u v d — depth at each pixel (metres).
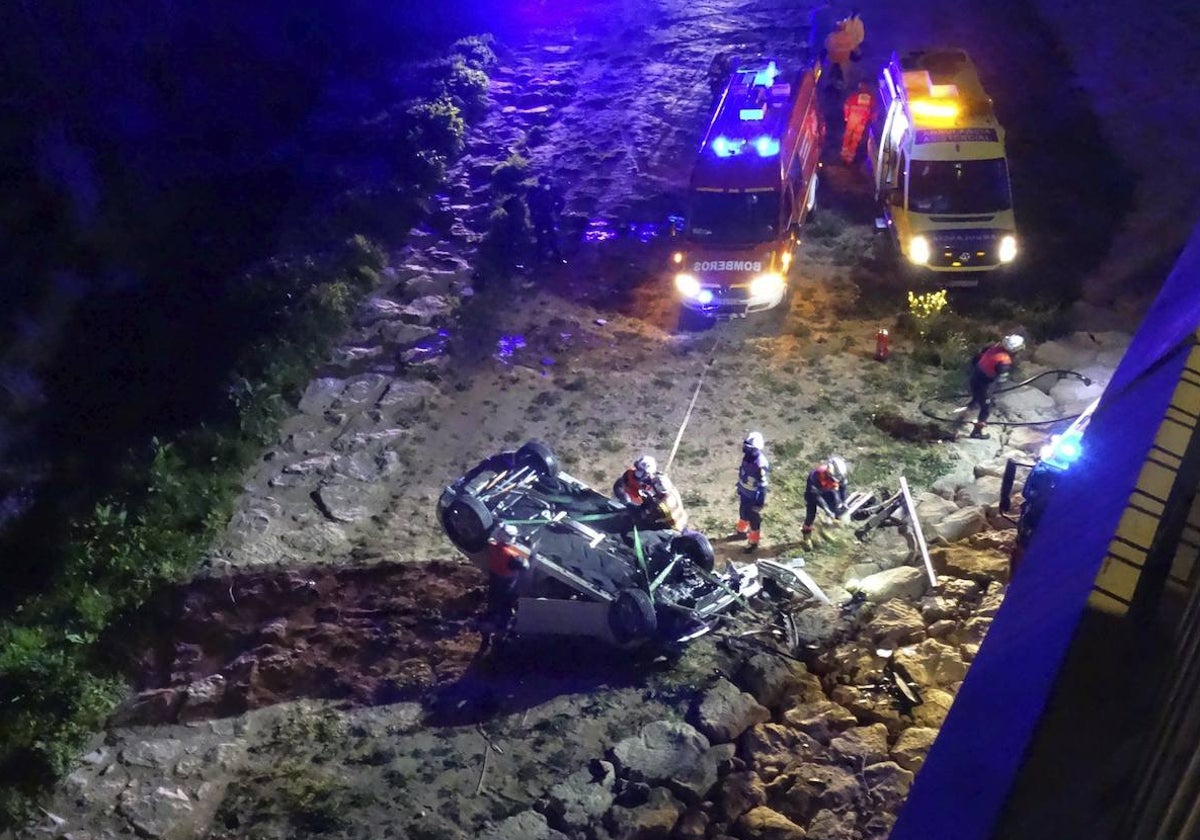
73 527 17.12
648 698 12.81
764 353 19.45
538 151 25.80
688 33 29.86
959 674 11.88
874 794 10.44
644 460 14.25
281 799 12.23
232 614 15.05
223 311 21.77
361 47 30.31
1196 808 2.72
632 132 25.97
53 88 26.44
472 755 12.44
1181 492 3.60
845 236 22.31
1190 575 3.42
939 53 22.08
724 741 11.88
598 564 13.43
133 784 12.79
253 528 16.50
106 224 24.14
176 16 29.75
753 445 14.62
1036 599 4.18
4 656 14.53
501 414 18.59
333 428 18.58
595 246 22.66
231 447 18.05
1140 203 22.73
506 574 13.36
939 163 19.98
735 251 19.36
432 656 13.95
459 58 28.80
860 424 17.64
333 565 15.71
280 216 24.58
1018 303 20.02
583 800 11.38
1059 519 4.90
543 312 21.06
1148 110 25.45
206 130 27.25
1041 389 18.05
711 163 19.64
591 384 19.14
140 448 18.84
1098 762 3.12
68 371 21.44
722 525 15.85
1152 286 20.34
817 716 11.70
